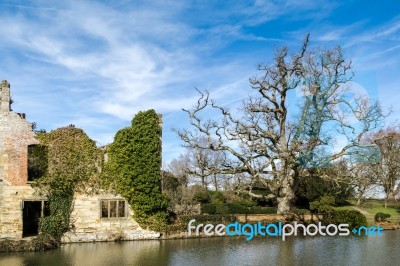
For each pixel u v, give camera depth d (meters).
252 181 37.09
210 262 21.41
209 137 37.34
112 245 27.73
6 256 23.05
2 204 27.92
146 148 32.06
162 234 31.42
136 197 31.22
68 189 29.92
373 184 56.38
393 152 55.25
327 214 39.16
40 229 28.36
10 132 28.81
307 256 23.48
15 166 28.56
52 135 30.30
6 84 29.02
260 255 23.73
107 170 31.23
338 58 37.62
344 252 25.06
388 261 21.97
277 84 37.50
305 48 37.28
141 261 21.50
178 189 43.66
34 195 28.89
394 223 42.31
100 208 30.58
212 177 66.44
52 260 21.72
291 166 36.66
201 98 37.22
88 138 31.11
